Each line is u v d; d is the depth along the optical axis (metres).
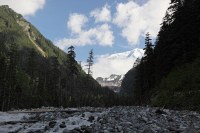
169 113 20.97
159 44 64.88
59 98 100.00
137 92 82.25
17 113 24.39
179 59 52.12
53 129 14.44
